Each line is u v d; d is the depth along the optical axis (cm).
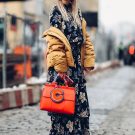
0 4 2283
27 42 1582
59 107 539
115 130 819
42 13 2091
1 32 1439
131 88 1664
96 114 1005
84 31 569
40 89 1196
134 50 3569
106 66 2764
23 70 1386
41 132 781
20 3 2281
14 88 1121
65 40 537
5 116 950
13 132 778
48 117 942
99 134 777
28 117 939
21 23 1518
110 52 3366
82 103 567
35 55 1566
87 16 2022
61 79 550
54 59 530
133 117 973
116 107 1134
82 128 572
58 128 562
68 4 561
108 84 1830
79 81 562
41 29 1587
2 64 1239
